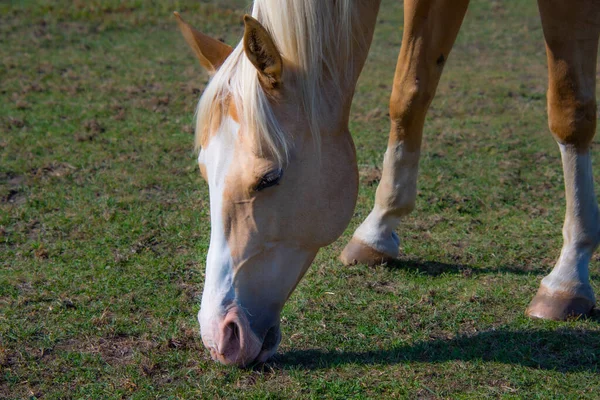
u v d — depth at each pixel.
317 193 2.56
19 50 8.77
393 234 3.96
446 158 5.64
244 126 2.42
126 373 2.86
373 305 3.45
